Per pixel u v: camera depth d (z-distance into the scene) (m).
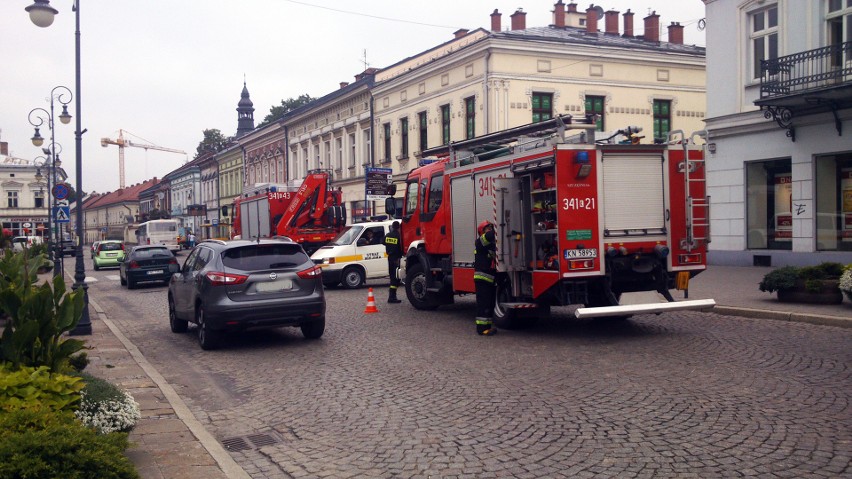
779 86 17.47
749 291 14.58
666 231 10.57
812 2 17.98
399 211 24.12
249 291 10.61
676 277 10.69
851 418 6.00
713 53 20.89
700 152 10.82
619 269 10.39
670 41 37.03
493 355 9.52
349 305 16.22
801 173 18.39
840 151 17.42
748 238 20.17
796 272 12.69
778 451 5.26
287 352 10.49
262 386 8.31
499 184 10.88
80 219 14.09
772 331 10.53
